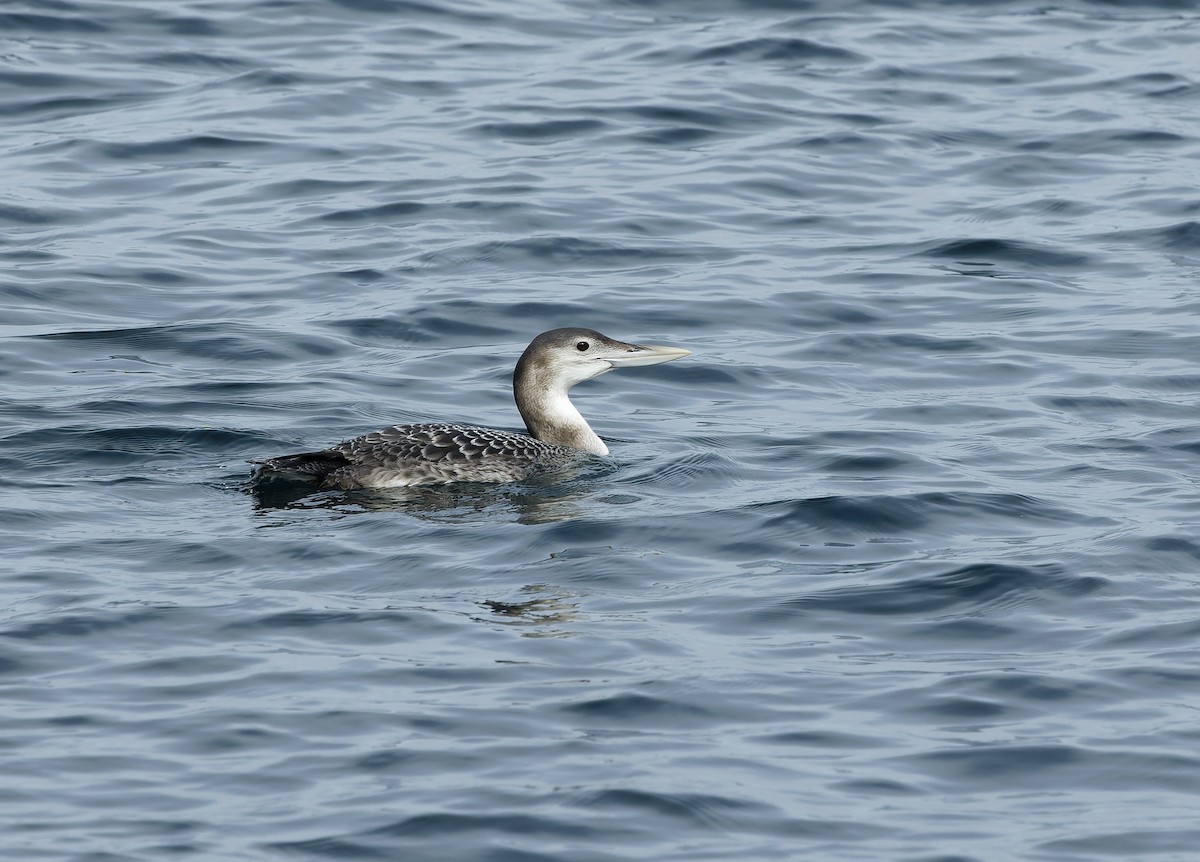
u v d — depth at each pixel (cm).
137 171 2433
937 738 1065
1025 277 2158
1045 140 2592
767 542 1380
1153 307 2048
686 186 2427
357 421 1712
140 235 2231
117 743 1045
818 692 1122
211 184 2403
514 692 1114
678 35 2998
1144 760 1038
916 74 2842
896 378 1859
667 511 1448
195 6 3034
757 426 1716
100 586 1270
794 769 1027
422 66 2847
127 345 1903
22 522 1399
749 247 2241
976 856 941
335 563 1324
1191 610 1243
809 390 1830
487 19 3069
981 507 1452
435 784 1003
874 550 1365
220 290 2075
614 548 1364
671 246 2238
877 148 2567
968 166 2516
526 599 1264
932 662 1166
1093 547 1355
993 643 1196
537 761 1030
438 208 2330
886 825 971
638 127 2622
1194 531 1390
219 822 962
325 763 1025
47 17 2917
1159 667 1152
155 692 1109
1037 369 1872
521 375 1650
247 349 1900
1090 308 2052
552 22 3069
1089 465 1584
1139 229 2292
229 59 2838
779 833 962
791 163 2511
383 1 3095
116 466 1556
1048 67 2880
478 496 1489
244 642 1183
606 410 1778
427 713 1084
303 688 1116
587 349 1641
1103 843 954
